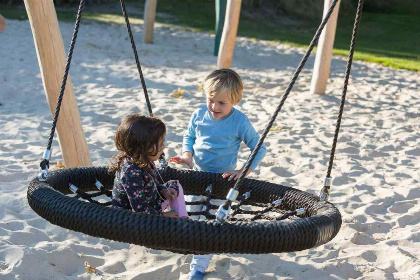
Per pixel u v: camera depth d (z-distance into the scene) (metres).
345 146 6.27
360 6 2.79
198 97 8.32
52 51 4.42
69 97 4.59
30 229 3.88
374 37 17.47
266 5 21.28
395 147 6.38
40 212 2.62
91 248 3.76
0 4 19.44
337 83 9.88
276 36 16.39
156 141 2.79
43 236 3.86
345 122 7.37
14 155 5.45
